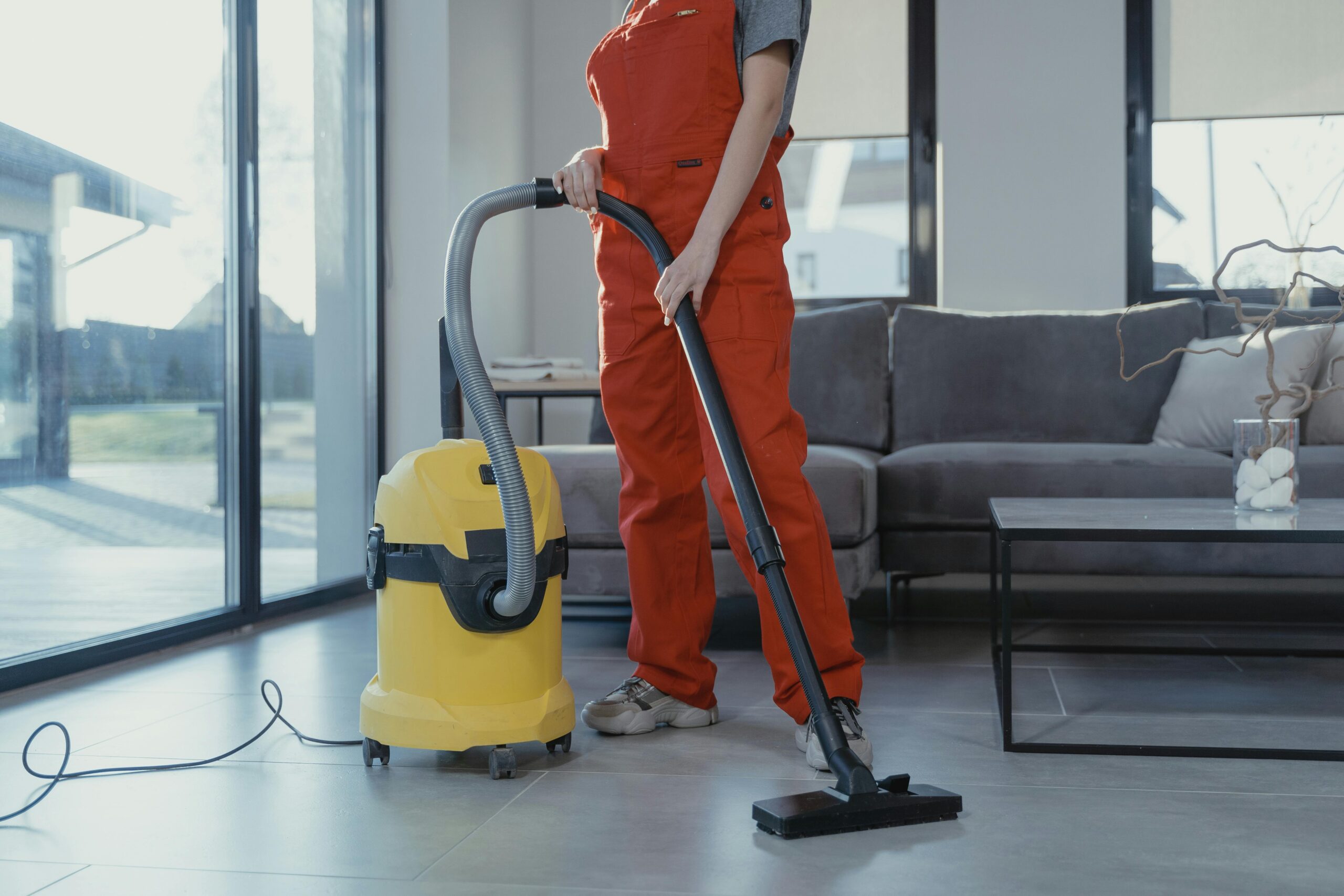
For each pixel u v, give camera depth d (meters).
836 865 1.09
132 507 2.29
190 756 1.52
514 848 1.14
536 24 4.24
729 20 1.47
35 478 2.02
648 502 1.63
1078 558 2.47
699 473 1.65
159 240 2.38
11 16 1.96
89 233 2.16
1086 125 3.94
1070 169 3.94
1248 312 3.11
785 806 1.20
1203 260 3.94
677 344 1.59
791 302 1.56
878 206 4.18
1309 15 3.87
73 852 1.14
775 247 1.52
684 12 1.48
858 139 4.17
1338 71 3.86
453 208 3.47
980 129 3.99
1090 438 3.08
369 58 3.37
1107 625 2.62
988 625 2.64
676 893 1.02
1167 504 1.90
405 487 1.46
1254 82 3.90
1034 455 2.58
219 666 2.19
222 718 1.75
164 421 2.40
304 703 1.85
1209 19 3.92
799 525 1.49
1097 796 1.32
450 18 3.42
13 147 1.95
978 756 1.50
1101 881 1.04
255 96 2.73
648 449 1.63
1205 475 2.48
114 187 2.23
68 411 2.10
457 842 1.17
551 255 4.22
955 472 2.56
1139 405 3.07
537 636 1.48
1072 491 2.52
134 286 2.30
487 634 1.44
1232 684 1.95
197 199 2.52
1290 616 2.72
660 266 1.42
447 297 1.46
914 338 3.22
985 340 3.18
